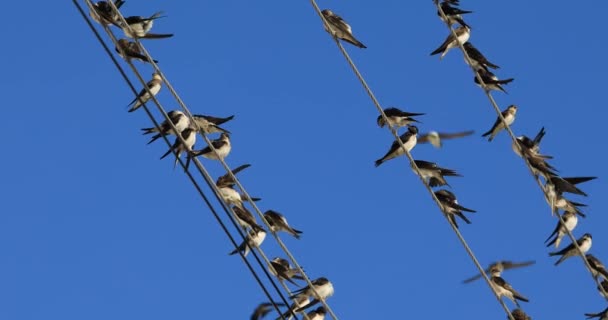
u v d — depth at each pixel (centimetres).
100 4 1761
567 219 2086
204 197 1573
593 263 2103
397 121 2039
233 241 1588
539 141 1969
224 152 1942
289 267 1906
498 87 2067
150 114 1540
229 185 1869
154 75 2009
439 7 1820
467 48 2116
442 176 1998
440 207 1745
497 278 1998
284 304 1605
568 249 2112
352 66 1661
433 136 1952
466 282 1800
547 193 1933
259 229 1858
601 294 1917
